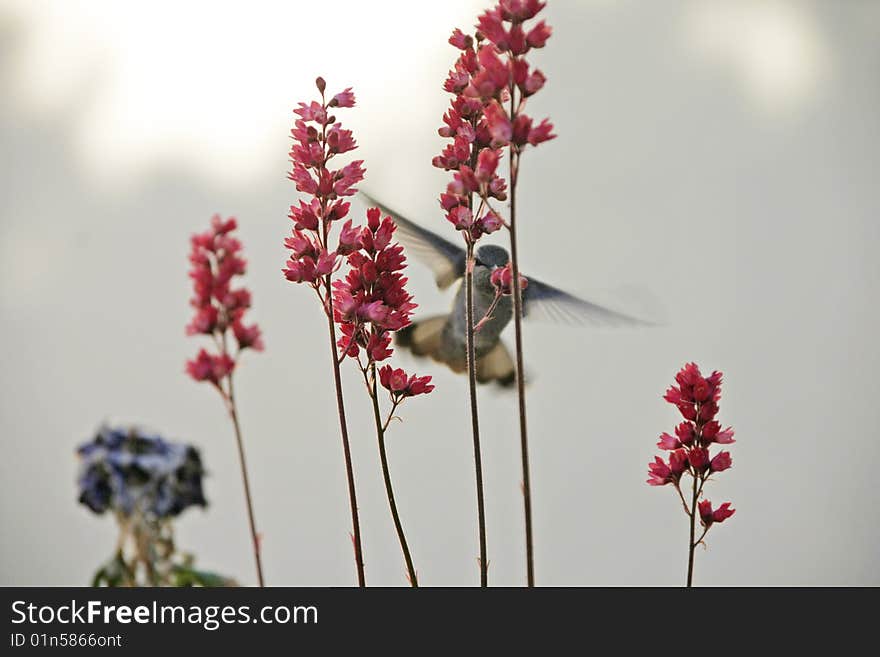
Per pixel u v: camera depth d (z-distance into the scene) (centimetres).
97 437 336
